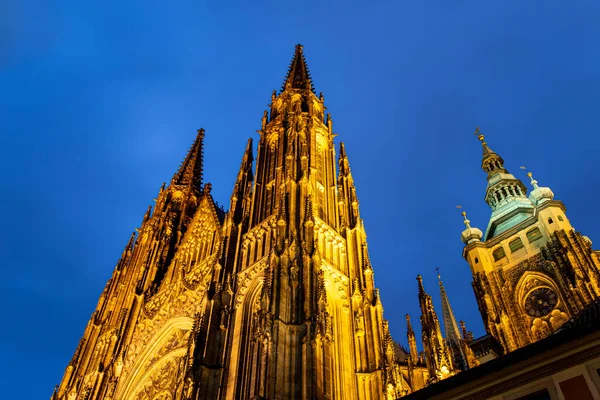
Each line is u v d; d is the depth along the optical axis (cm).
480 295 9962
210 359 5875
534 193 10500
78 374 8512
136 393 7138
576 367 2761
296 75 10512
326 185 8112
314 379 4906
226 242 7256
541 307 9031
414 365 6481
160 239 9912
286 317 5488
